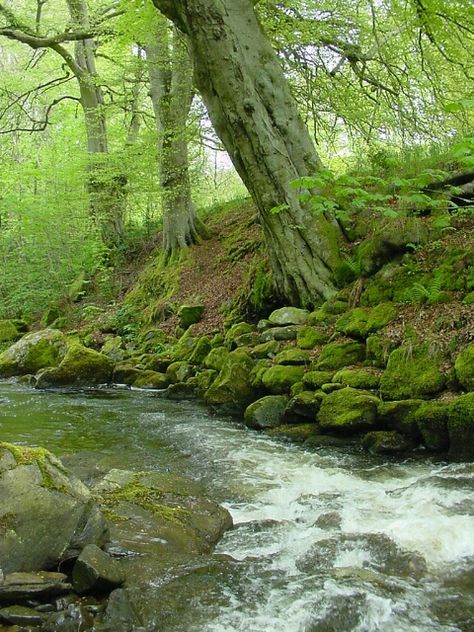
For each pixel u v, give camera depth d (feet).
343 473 20.16
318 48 45.16
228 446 24.04
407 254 29.91
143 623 11.23
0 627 10.77
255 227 54.29
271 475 20.42
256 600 11.97
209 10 31.89
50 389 40.45
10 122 76.02
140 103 77.10
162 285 55.01
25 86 73.10
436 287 26.99
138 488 17.40
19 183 77.30
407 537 14.46
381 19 42.11
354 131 48.70
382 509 16.51
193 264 54.70
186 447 24.40
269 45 34.06
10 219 71.10
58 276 66.95
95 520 13.47
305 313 33.55
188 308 44.50
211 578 12.84
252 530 15.79
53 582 11.93
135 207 81.00
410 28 37.32
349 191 21.54
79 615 11.05
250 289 40.34
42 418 30.42
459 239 28.99
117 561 13.15
